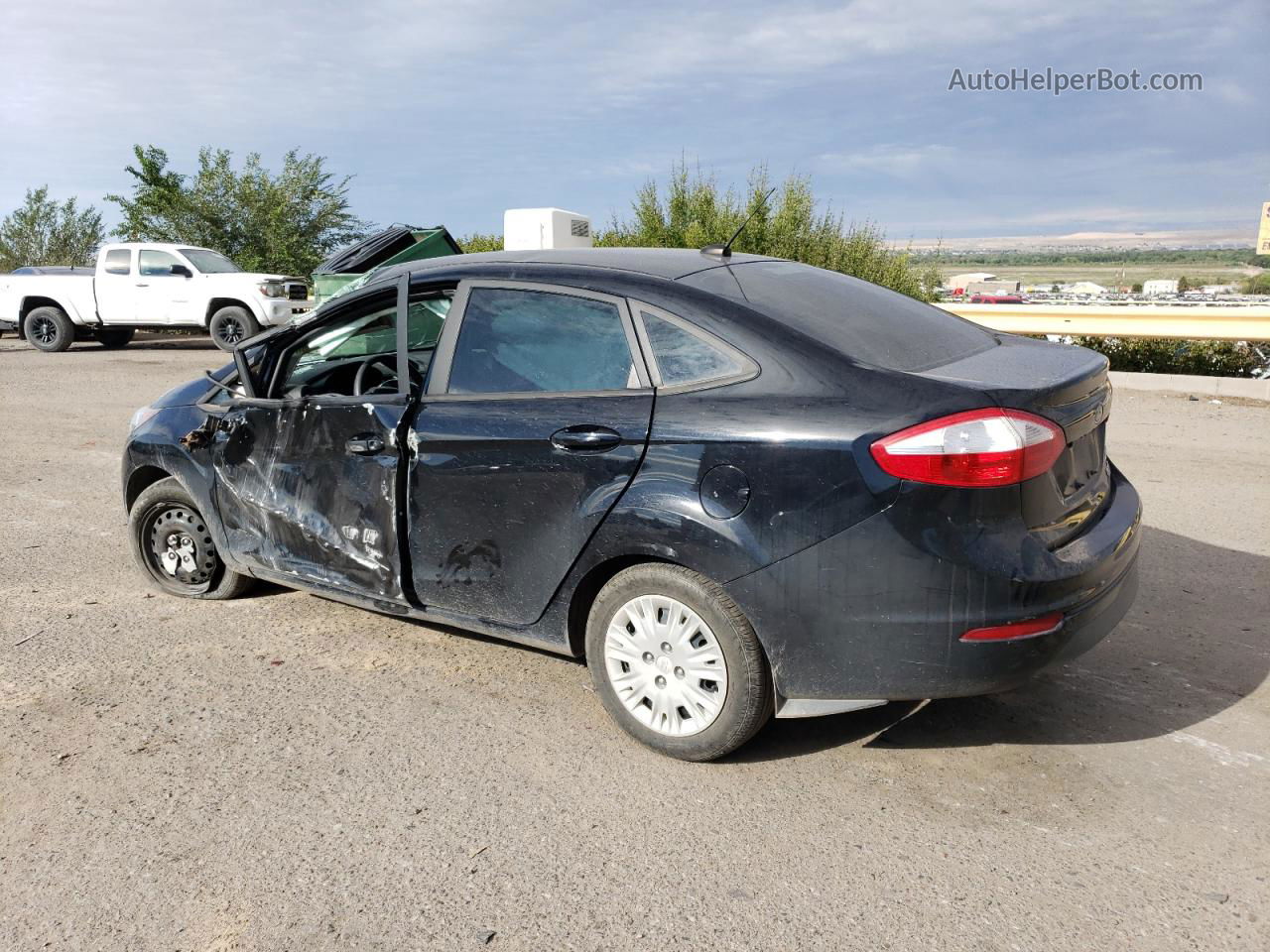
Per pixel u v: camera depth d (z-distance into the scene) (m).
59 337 18.00
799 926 2.61
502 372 3.71
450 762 3.48
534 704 3.92
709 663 3.31
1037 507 3.05
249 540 4.54
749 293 3.52
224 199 25.97
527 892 2.77
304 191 26.44
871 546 3.00
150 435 4.89
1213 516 6.42
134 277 17.73
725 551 3.15
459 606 3.87
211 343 20.22
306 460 4.22
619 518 3.34
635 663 3.48
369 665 4.30
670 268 3.69
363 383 4.61
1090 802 3.18
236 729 3.73
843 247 13.69
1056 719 3.74
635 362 3.44
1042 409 3.04
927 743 3.58
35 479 7.82
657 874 2.84
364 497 4.03
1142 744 3.55
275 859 2.93
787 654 3.16
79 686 4.09
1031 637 3.01
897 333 3.53
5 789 3.32
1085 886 2.76
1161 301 12.80
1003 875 2.81
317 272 9.53
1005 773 3.37
